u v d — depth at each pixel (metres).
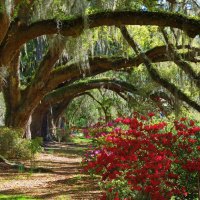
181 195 6.27
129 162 6.16
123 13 10.86
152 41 18.06
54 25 11.12
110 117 29.00
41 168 13.54
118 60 17.42
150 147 6.11
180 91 13.51
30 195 9.49
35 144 17.52
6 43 11.62
